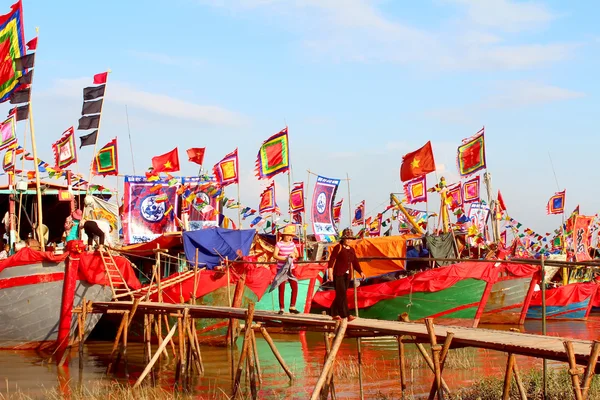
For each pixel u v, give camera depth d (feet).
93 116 89.04
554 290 128.67
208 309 61.62
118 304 71.46
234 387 55.42
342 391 58.75
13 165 87.66
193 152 110.01
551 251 149.18
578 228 142.92
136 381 64.90
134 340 98.73
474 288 104.17
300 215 122.52
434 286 104.53
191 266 94.07
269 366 75.36
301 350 89.35
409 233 124.47
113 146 101.45
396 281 107.65
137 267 100.58
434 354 42.27
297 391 60.90
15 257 78.38
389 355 81.46
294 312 58.29
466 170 116.67
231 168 105.91
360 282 121.08
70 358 80.64
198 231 92.07
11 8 77.00
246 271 94.12
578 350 38.45
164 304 68.90
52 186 99.14
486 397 51.85
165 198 101.50
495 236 124.67
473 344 42.19
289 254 58.70
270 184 112.88
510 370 44.06
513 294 117.50
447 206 118.42
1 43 77.41
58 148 94.32
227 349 89.86
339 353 85.05
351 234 52.47
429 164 113.70
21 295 78.95
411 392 57.16
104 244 83.41
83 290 80.84
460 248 121.08
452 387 58.70
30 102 78.69
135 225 107.55
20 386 63.72
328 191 112.68
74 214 88.94
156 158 109.09
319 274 111.34
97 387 63.21
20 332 80.59
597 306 146.10
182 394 60.54
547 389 50.24
